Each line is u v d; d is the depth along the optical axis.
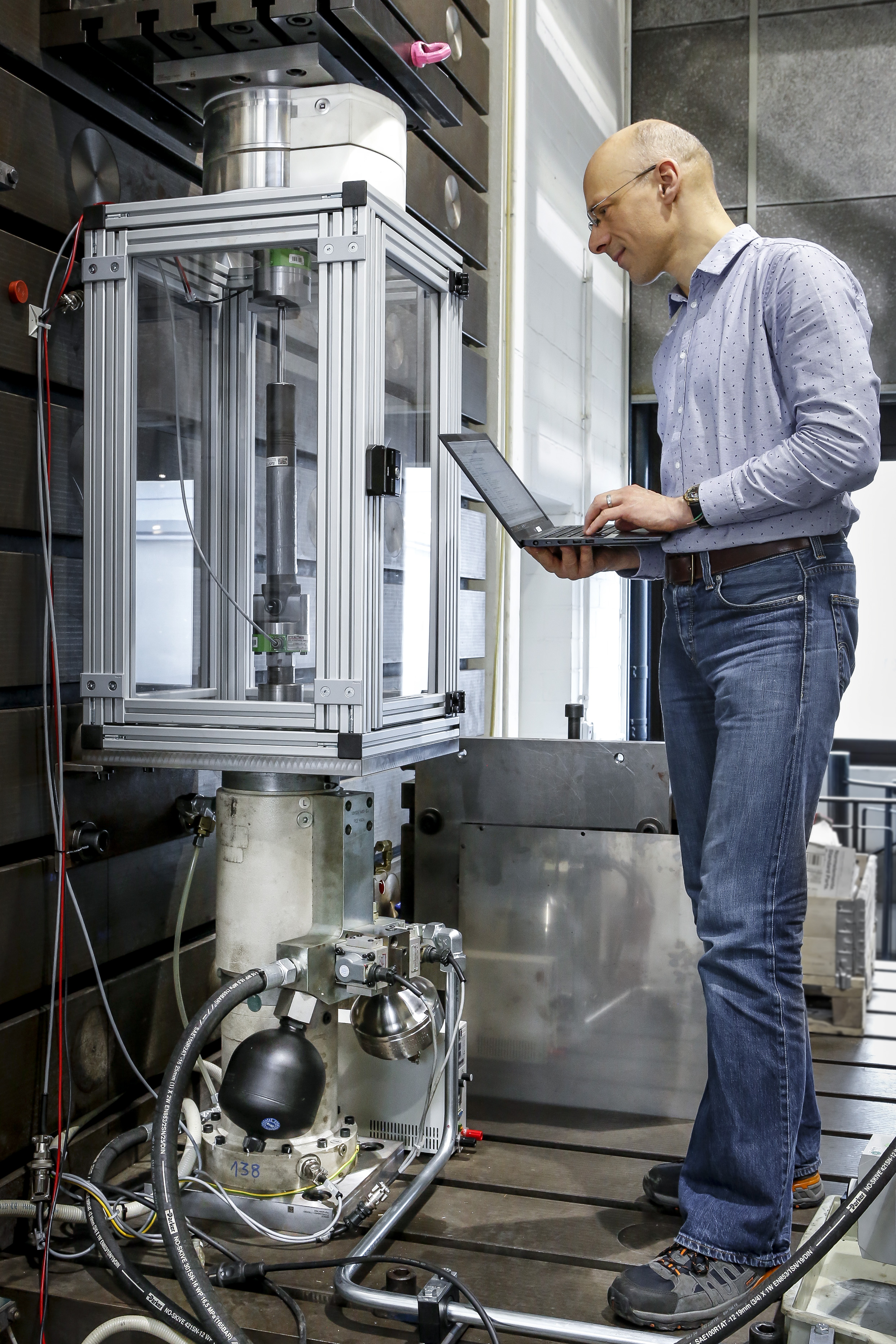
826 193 4.13
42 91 1.61
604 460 3.99
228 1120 1.63
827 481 1.38
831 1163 1.81
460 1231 1.60
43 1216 1.47
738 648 1.49
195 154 1.95
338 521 1.50
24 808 1.56
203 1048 1.86
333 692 1.50
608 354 4.04
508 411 2.87
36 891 1.57
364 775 1.52
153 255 1.57
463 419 2.68
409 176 2.27
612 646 4.13
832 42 4.12
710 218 1.59
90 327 1.60
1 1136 1.50
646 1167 1.80
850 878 2.50
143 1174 1.69
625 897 1.96
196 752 1.56
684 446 1.56
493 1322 1.33
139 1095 1.80
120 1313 1.37
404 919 2.17
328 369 1.49
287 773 1.55
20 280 1.55
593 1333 1.31
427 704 1.77
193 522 1.60
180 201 1.54
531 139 3.00
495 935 2.03
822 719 1.46
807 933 2.51
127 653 1.60
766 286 1.48
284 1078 1.44
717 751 1.53
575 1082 2.00
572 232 3.47
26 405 1.58
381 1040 1.55
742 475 1.42
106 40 1.57
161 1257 1.50
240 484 1.59
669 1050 1.96
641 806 1.98
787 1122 1.42
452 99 2.04
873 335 4.09
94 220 1.58
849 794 4.03
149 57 1.64
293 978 1.49
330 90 1.59
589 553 1.64
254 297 1.56
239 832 1.59
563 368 3.40
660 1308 1.36
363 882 1.67
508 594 2.87
